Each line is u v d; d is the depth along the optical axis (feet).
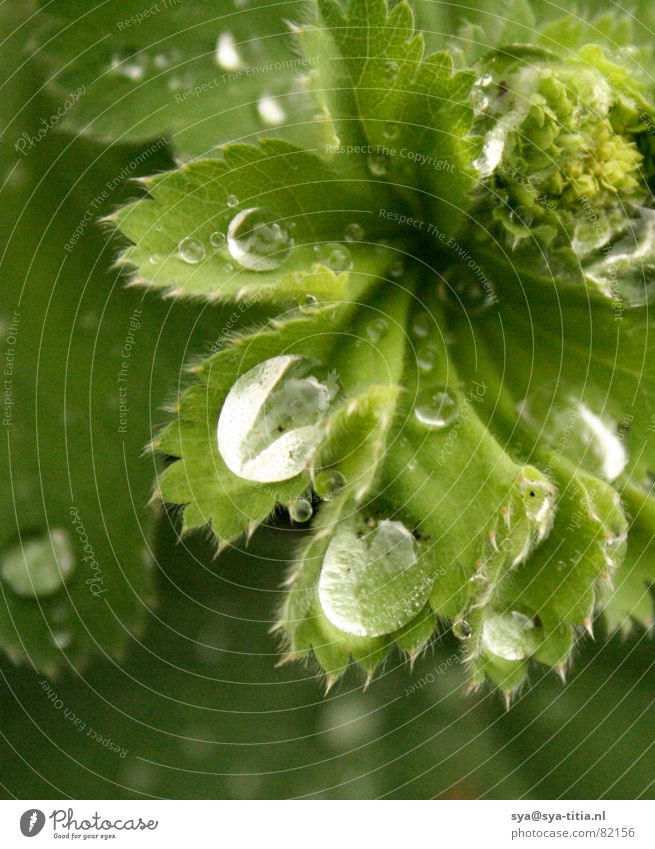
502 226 0.44
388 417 0.44
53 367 0.47
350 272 0.44
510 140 0.44
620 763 0.47
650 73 0.46
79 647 0.46
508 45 0.45
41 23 0.47
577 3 0.47
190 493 0.43
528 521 0.44
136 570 0.47
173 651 0.47
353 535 0.43
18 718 0.47
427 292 0.45
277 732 0.47
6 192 0.47
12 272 0.47
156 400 0.47
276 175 0.44
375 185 0.44
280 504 0.43
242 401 0.43
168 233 0.44
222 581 0.47
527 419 0.45
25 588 0.46
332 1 0.44
